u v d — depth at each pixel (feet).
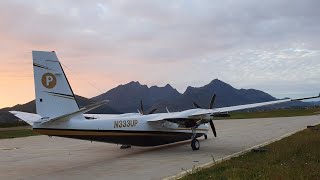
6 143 92.17
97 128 59.57
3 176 46.37
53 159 61.16
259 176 35.83
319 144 60.23
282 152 52.60
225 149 66.95
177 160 55.42
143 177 42.57
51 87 56.29
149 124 67.26
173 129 70.69
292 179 33.55
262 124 137.39
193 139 67.87
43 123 53.72
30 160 60.39
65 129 56.03
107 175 45.06
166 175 43.19
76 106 58.23
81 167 52.21
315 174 35.40
